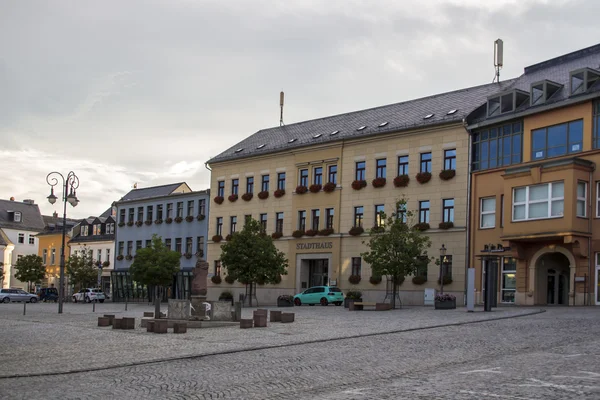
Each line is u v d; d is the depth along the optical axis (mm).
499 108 44750
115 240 80562
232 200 64188
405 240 42531
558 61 46781
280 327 28406
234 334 25781
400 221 43281
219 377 15414
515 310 34500
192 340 23812
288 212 58875
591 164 38125
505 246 41531
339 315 35500
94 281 79938
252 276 52875
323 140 56125
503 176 41406
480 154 45844
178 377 15531
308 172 57812
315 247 56000
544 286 41219
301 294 52438
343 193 54562
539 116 41531
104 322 30953
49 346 22422
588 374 14109
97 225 86375
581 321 26188
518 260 41625
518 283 41531
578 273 38312
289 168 59438
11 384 14797
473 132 46344
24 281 89875
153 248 63844
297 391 13312
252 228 53750
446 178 47219
